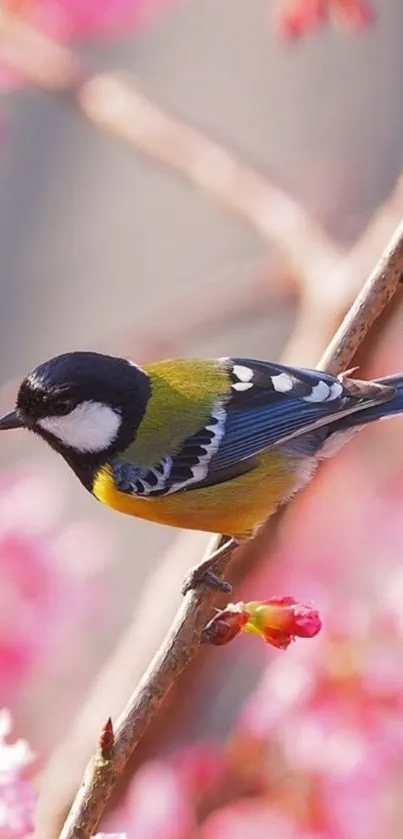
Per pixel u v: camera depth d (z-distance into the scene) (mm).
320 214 2801
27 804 2518
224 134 2848
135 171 3137
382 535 2697
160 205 3131
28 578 2680
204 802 2633
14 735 2680
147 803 2637
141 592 2816
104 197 3133
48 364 2564
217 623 2506
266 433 2559
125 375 2564
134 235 3115
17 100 3029
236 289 2732
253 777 2633
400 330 2684
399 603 2627
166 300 3049
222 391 2564
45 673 2688
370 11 2656
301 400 2557
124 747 2496
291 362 2664
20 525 2682
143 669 2617
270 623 2504
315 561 2689
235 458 2561
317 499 2707
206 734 2684
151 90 3066
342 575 2689
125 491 2566
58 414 2562
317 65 3154
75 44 2822
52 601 2680
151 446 2562
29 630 2680
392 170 2990
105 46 2975
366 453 2719
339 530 2701
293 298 2727
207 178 2719
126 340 2730
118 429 2562
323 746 2623
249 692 2697
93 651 2717
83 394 2561
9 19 2744
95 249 3100
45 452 2820
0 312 3051
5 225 3078
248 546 2592
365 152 3051
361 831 2623
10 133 3027
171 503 2566
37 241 3098
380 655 2625
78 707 2689
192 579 2531
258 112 3145
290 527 2697
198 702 2664
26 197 3090
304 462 2568
